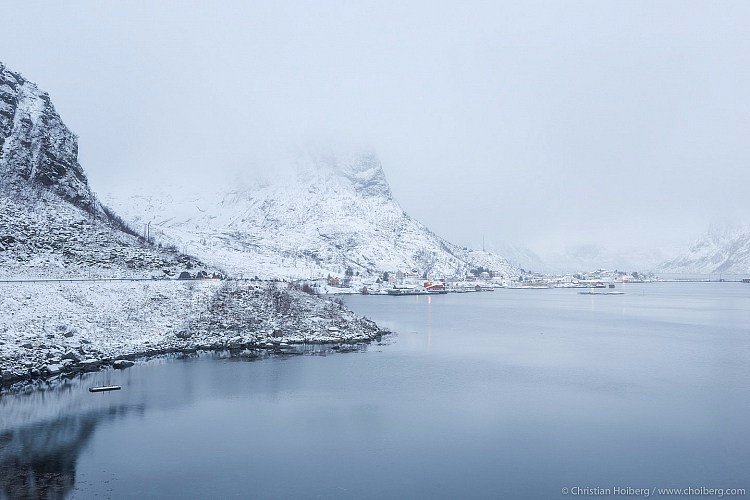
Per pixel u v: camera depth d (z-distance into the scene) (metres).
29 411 48.62
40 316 71.38
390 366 71.50
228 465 37.59
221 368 67.38
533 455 39.81
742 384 62.91
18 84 151.12
